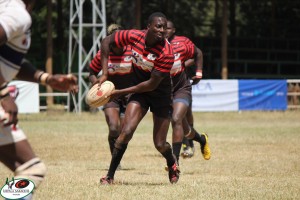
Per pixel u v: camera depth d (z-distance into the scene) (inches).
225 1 3142.2
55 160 1229.7
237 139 1697.8
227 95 2785.4
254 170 1057.5
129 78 973.2
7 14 434.9
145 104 817.5
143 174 995.9
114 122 1005.2
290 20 4335.6
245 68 3841.0
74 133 1894.7
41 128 2101.4
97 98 767.1
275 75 3767.2
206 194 767.7
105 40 814.5
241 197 751.1
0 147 457.1
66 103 3282.5
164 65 782.5
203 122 2458.2
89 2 3804.1
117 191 777.6
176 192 778.8
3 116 437.4
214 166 1114.7
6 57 450.0
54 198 722.8
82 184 839.1
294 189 823.7
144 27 3966.5
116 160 836.6
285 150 1419.8
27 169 459.5
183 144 1211.2
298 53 3991.1
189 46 1000.9
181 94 990.4
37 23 4040.4
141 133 1911.9
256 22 4478.3
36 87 2706.7
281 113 2802.7
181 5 4350.4
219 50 3823.8
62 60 3535.9
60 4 3666.3
